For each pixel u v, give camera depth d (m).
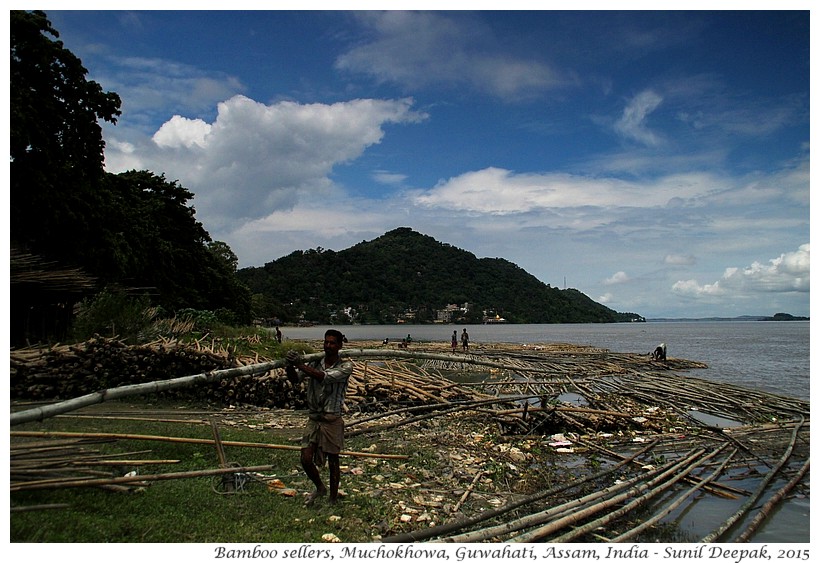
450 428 11.20
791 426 12.26
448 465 8.24
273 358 18.92
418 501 6.43
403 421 10.62
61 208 17.94
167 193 37.12
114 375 12.27
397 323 175.75
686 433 11.65
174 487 5.88
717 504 7.15
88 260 19.30
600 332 108.81
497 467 8.30
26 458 5.23
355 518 5.66
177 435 8.20
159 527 4.87
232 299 41.09
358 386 13.26
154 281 30.12
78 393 11.80
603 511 6.57
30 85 17.75
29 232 17.52
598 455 9.70
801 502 7.32
